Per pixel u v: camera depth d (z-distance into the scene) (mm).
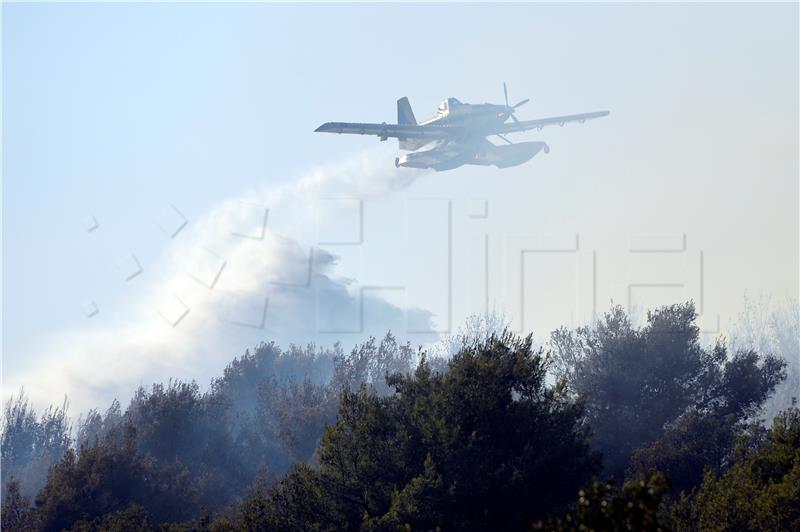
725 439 118500
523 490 80438
